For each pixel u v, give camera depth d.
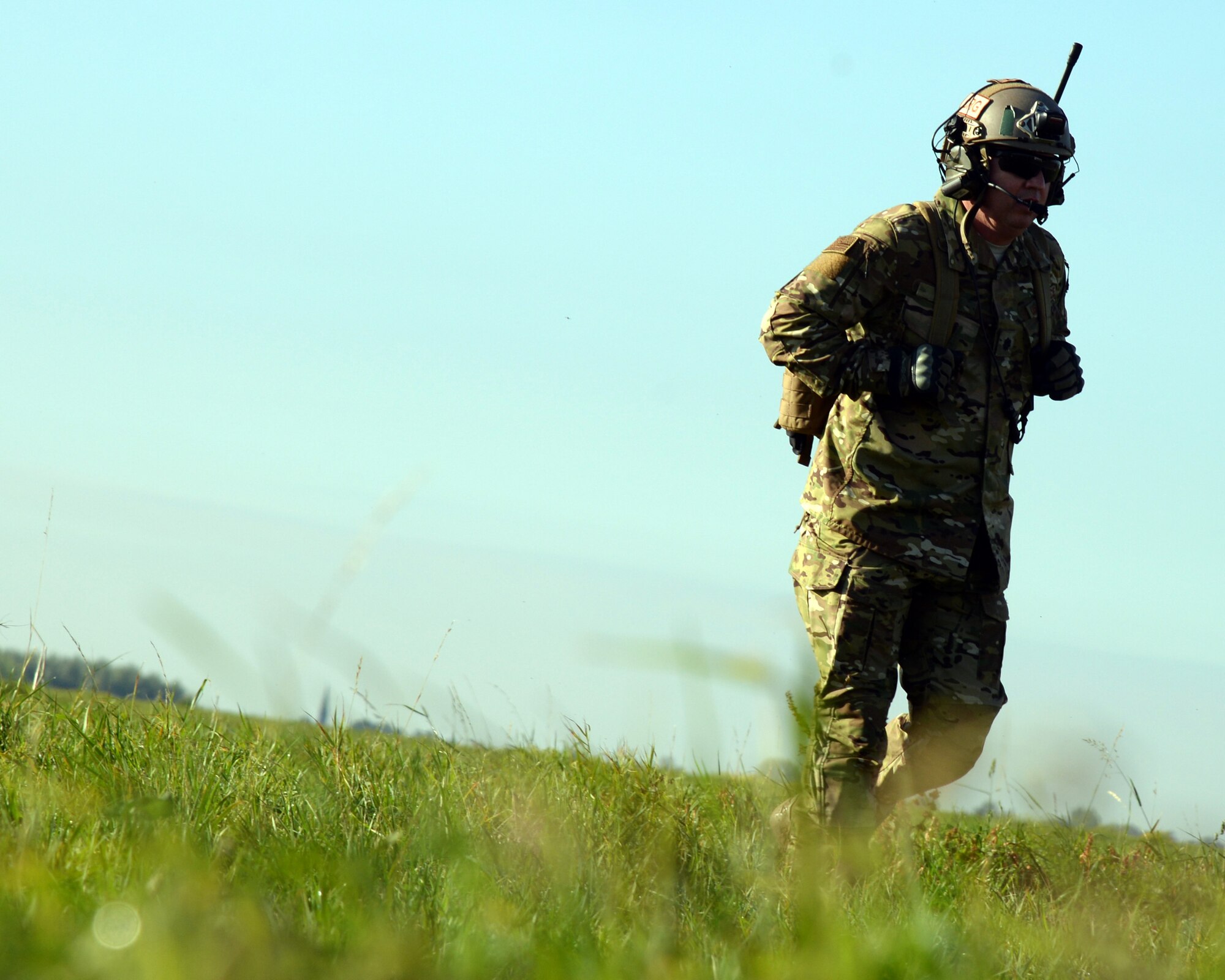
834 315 16.92
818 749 6.61
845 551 17.19
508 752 16.00
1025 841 17.52
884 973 8.62
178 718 15.35
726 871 11.95
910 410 17.20
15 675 15.70
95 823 10.16
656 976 8.14
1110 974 10.62
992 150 17.25
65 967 6.16
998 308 17.50
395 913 8.93
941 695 17.53
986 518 17.38
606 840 12.19
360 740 15.55
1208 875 16.42
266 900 8.55
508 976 7.85
